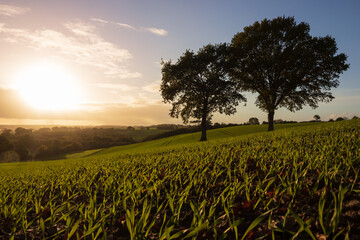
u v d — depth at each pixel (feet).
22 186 22.82
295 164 12.71
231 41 133.90
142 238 7.57
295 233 6.48
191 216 10.03
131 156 46.39
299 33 113.80
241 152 21.63
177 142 162.30
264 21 120.06
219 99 126.52
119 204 12.30
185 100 129.39
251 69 121.60
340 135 24.71
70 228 8.84
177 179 15.79
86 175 23.12
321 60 113.29
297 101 124.26
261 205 9.70
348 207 7.79
